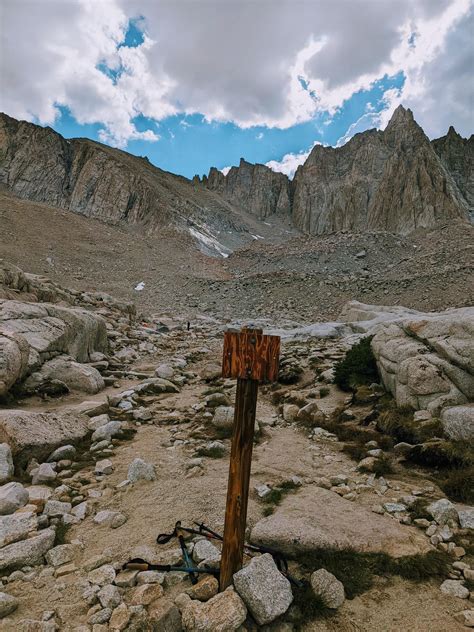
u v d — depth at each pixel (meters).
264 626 3.60
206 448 8.09
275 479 6.81
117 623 3.50
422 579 4.23
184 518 5.47
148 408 11.30
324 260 75.75
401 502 5.91
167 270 74.31
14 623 3.57
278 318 46.00
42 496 5.98
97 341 17.39
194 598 3.91
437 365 9.24
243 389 3.89
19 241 68.69
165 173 188.00
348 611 3.84
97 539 5.01
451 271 52.03
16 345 10.35
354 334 23.53
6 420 7.45
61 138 152.88
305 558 4.52
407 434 8.08
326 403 11.46
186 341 25.12
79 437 8.45
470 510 5.39
